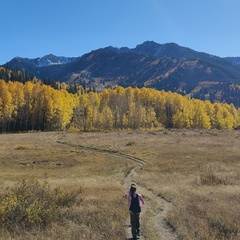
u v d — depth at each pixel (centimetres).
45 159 5081
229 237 1307
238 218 1573
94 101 15750
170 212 1800
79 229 1434
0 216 1489
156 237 1380
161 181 3148
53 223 1515
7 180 3209
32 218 1513
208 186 2714
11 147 6334
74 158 5234
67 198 1966
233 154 5184
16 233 1360
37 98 13725
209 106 17312
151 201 2225
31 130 12838
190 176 3388
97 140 7869
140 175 3672
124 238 1350
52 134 9969
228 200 2070
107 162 4884
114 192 2509
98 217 1661
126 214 1741
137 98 16775
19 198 1641
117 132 10569
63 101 14375
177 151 5672
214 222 1484
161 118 16375
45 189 1984
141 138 8125
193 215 1680
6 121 12556
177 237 1381
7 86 13725
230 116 17888
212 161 4525
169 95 17012
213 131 11062
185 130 11962
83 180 3212
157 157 5147
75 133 10350
